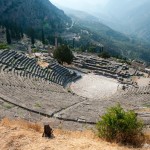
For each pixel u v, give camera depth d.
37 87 48.69
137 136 19.50
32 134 17.80
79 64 81.75
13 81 47.47
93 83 66.94
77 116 31.41
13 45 109.69
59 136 18.17
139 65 95.50
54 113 31.94
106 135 19.36
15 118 27.39
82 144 16.75
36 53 90.62
